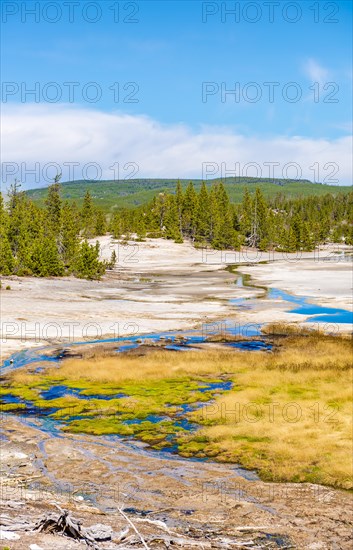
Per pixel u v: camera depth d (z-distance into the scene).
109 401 31.66
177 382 36.12
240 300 75.69
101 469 21.98
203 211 168.62
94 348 46.91
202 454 23.78
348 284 91.12
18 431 26.59
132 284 94.62
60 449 24.16
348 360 41.19
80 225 167.00
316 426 26.70
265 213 174.75
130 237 170.12
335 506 18.69
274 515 17.84
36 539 10.47
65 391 34.16
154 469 22.06
